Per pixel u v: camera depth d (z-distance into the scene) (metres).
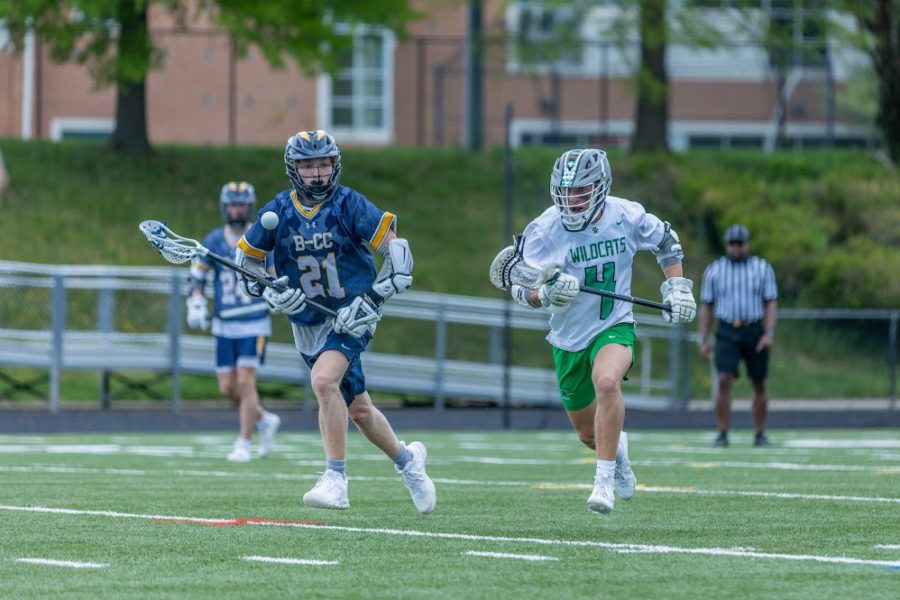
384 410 60.12
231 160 88.88
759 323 42.41
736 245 42.25
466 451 41.16
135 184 83.94
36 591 14.41
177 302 57.81
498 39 94.50
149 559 16.75
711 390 65.25
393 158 92.56
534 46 94.00
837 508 23.20
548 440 47.81
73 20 79.44
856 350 65.88
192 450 40.81
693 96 115.31
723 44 93.44
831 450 41.09
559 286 20.31
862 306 78.50
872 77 101.62
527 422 58.38
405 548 17.77
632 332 21.14
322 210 20.91
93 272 57.28
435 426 57.72
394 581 15.01
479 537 18.94
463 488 27.41
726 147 114.19
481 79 95.25
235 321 36.38
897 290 78.06
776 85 113.38
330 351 21.05
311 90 105.31
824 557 16.94
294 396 64.19
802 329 66.69
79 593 14.28
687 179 88.44
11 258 74.00
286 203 21.05
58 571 15.79
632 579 15.12
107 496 25.28
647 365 64.06
